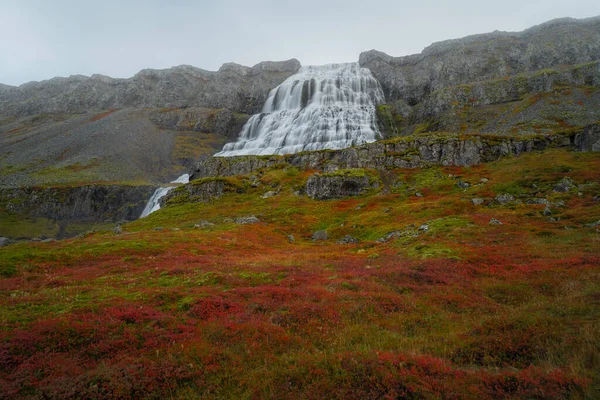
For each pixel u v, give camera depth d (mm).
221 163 114938
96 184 129625
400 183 77750
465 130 133625
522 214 42906
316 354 11117
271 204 75500
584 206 42562
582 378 8164
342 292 18094
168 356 11195
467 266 23812
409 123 176750
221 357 11328
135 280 22469
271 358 11297
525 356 10414
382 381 8836
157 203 123812
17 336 12078
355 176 77875
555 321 12102
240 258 32188
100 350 11570
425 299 17719
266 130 186000
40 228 111688
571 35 191000
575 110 119438
